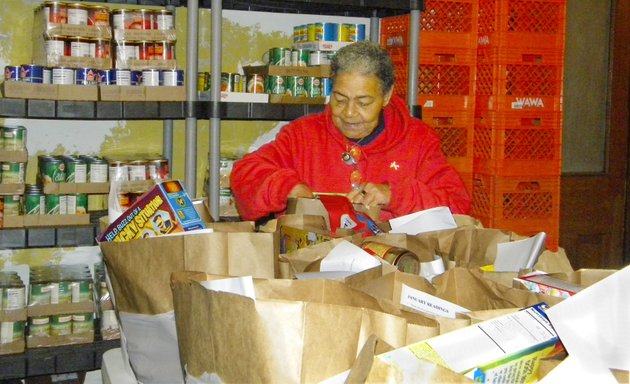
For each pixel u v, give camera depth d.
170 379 0.98
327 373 0.71
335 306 0.72
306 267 1.06
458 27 3.12
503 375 0.66
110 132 3.10
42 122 2.99
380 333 0.73
